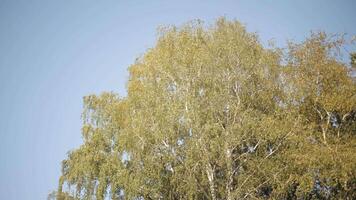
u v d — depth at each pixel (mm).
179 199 25109
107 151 31078
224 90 26156
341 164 22688
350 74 28250
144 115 26016
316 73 27953
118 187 27359
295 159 23516
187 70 26938
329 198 24594
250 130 24844
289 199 25312
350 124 27719
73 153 33031
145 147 26000
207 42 29062
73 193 30672
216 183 24188
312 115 27891
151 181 25812
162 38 29688
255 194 23438
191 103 25109
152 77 27875
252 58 28047
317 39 28781
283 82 28016
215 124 24328
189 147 24062
